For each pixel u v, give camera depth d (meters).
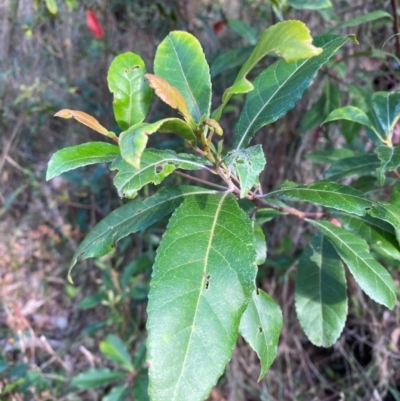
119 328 0.56
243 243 0.18
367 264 0.24
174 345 0.15
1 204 0.81
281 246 0.53
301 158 0.57
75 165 0.20
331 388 0.57
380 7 0.47
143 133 0.14
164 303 0.16
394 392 0.53
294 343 0.61
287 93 0.23
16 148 0.80
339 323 0.28
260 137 0.61
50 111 0.68
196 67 0.23
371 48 0.48
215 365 0.15
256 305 0.22
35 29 0.64
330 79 0.45
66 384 0.54
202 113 0.22
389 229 0.26
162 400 0.14
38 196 0.81
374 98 0.29
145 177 0.19
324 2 0.36
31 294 0.72
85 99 0.70
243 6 0.63
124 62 0.22
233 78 0.52
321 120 0.44
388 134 0.28
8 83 0.78
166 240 0.18
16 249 0.78
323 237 0.30
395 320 0.55
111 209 0.74
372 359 0.57
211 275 0.17
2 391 0.45
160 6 0.55
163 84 0.18
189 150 0.53
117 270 0.67
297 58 0.15
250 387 0.58
